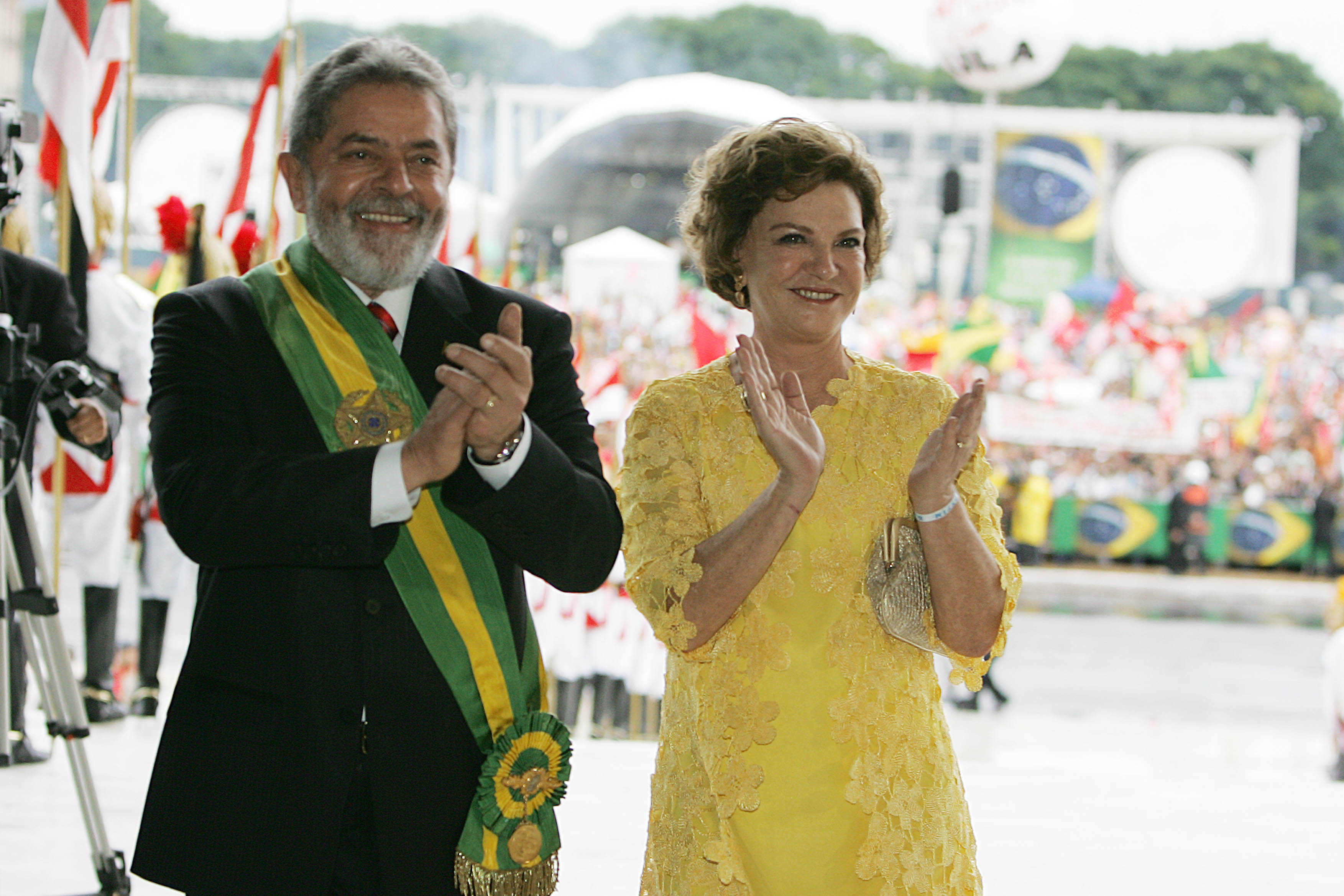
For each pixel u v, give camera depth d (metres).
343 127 2.94
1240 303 31.09
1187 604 23.03
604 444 10.55
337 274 3.01
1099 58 55.28
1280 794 7.89
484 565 2.97
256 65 54.81
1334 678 10.73
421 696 2.84
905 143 30.27
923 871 3.01
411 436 2.67
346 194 2.93
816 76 58.03
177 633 13.28
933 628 3.11
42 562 4.80
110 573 8.38
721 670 3.08
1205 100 55.25
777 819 3.00
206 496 2.68
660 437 3.19
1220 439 27.23
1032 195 30.91
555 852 2.96
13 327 4.86
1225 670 16.94
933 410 3.27
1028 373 26.06
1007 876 6.06
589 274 20.56
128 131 9.05
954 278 28.73
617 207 28.11
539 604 9.97
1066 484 26.55
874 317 24.77
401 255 2.95
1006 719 12.91
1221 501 26.59
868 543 3.17
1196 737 12.49
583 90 29.50
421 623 2.85
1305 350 27.77
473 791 2.89
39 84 8.24
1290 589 24.12
